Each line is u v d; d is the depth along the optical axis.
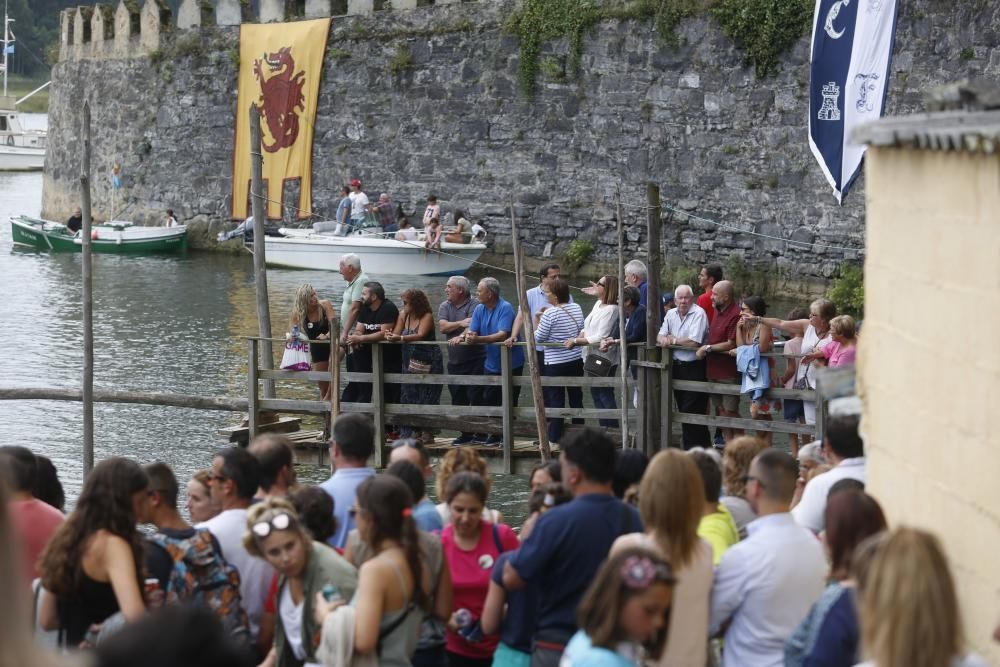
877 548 8.65
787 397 26.30
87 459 30.81
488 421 29.03
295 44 72.56
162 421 40.00
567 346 28.56
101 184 83.25
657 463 11.38
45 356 48.19
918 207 11.87
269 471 15.45
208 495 15.24
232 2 75.44
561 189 65.88
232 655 6.12
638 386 27.50
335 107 72.00
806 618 10.54
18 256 75.19
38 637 13.21
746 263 60.84
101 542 12.30
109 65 82.06
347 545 13.89
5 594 5.12
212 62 76.19
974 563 10.97
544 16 65.25
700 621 11.48
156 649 5.96
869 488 13.06
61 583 12.27
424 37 69.06
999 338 10.48
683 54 61.62
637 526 12.49
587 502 12.45
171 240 76.19
